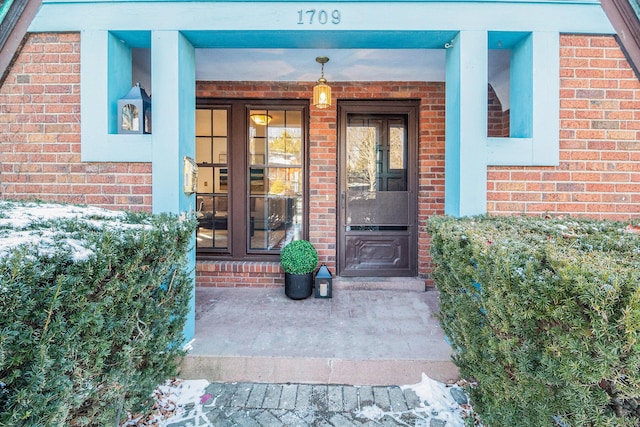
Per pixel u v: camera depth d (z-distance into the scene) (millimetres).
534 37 2633
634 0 2639
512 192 2686
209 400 2240
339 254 4285
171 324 2031
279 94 4125
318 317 3213
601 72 2676
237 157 4242
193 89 2891
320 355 2471
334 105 4129
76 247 1354
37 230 1519
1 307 1048
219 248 4316
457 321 2014
